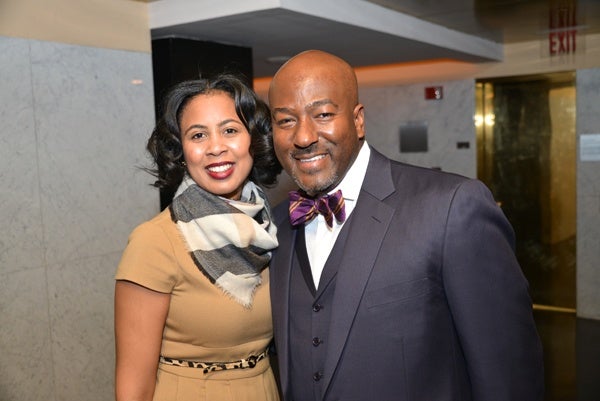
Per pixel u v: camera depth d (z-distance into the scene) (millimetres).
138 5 3293
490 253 1428
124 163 3219
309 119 1447
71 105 2945
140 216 3318
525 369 1454
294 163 1501
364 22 3510
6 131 2672
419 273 1421
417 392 1422
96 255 3086
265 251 1719
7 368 2705
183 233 1661
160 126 1774
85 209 3023
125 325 1613
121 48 3195
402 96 6109
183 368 1676
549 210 5613
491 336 1416
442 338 1457
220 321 1646
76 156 2975
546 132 5531
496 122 5781
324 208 1540
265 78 6863
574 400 3688
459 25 4398
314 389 1528
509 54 5457
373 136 6336
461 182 1470
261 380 1746
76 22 2961
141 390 1610
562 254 5594
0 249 2662
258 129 1771
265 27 3416
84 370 3049
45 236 2846
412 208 1471
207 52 3752
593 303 5332
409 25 3986
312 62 1464
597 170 5180
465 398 1512
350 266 1472
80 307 3020
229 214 1674
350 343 1453
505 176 5805
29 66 2754
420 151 6066
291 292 1617
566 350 4594
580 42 5109
